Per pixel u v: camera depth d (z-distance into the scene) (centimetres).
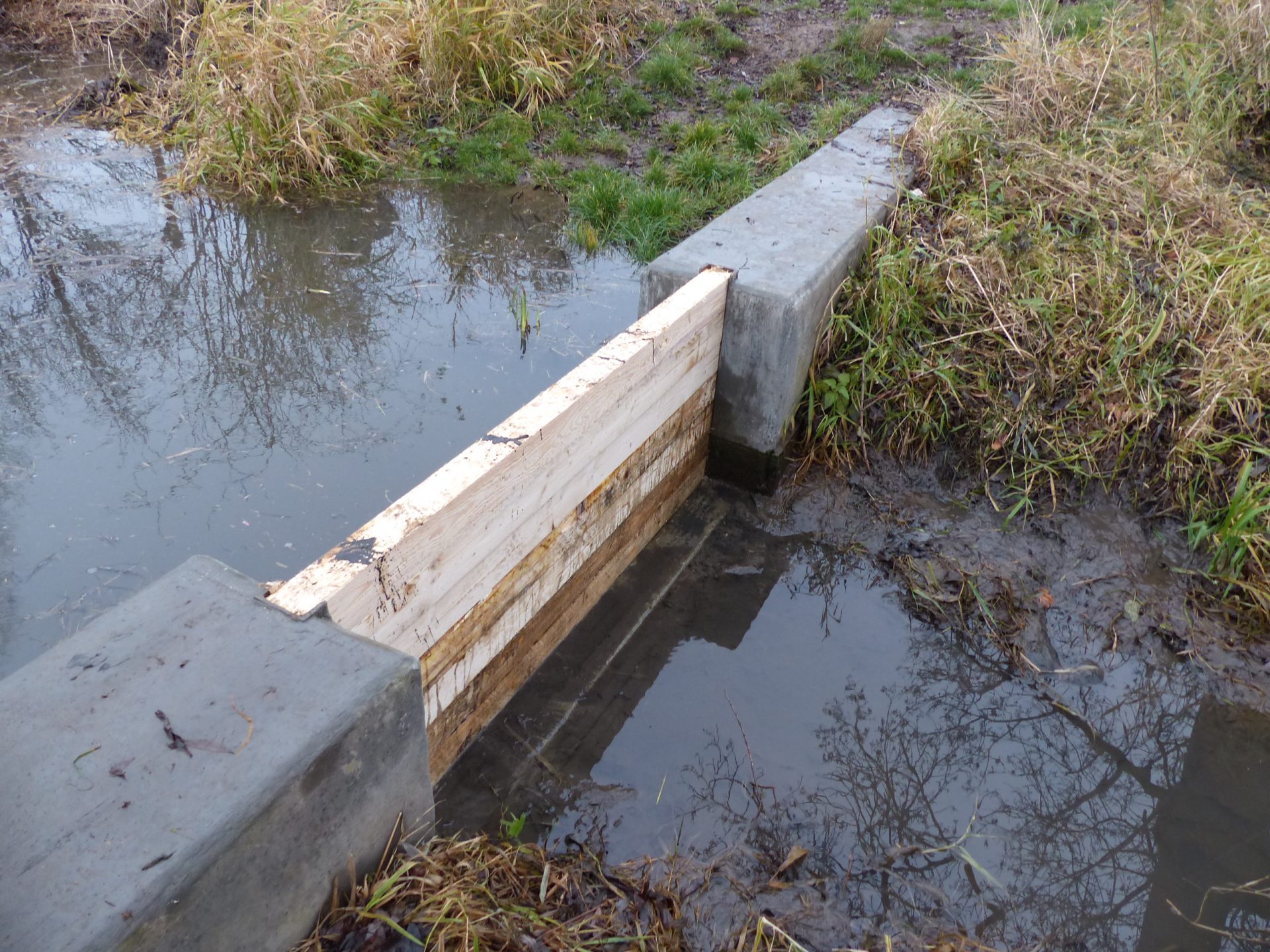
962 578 427
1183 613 413
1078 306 494
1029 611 414
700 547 454
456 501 289
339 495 448
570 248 657
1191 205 559
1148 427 462
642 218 655
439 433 490
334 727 203
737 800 335
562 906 266
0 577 395
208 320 570
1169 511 448
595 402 355
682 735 360
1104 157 595
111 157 752
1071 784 350
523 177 738
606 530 405
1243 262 499
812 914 294
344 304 592
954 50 889
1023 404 473
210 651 220
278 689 211
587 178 715
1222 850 330
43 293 585
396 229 674
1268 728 373
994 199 561
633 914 274
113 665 215
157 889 169
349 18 785
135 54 942
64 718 201
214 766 192
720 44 891
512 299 600
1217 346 465
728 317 443
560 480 350
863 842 322
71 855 174
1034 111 643
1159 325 468
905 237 519
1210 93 688
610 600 423
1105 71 660
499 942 237
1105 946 298
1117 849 328
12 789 185
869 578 437
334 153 738
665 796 336
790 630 411
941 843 325
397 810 240
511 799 332
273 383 521
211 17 736
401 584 275
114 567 402
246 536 423
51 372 519
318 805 205
